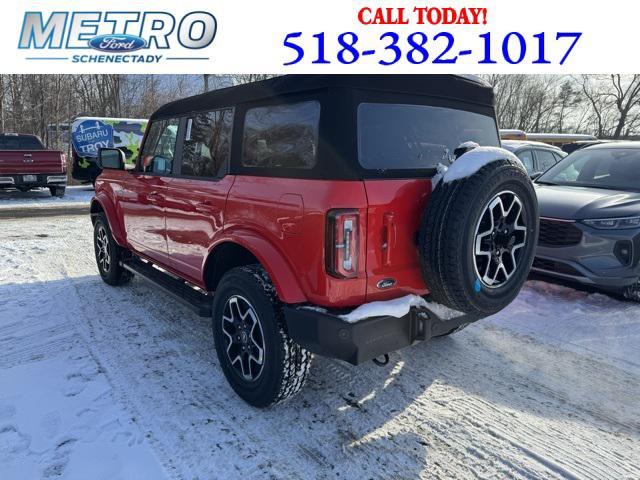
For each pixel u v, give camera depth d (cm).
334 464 253
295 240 259
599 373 354
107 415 292
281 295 262
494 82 4534
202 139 353
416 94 282
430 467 252
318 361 367
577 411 305
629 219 462
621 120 4534
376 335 251
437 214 250
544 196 537
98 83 2556
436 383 337
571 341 407
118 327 428
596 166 601
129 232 478
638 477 246
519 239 281
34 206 1238
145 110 2705
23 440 269
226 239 307
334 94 249
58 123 2242
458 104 311
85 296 513
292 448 265
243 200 294
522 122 4762
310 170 256
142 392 320
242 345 300
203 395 318
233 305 307
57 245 773
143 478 240
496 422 292
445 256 247
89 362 361
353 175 244
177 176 379
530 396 322
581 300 504
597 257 475
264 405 293
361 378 342
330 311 251
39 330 421
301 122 265
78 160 1582
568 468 252
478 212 248
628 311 470
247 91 303
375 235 251
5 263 650
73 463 250
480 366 362
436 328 276
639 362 370
